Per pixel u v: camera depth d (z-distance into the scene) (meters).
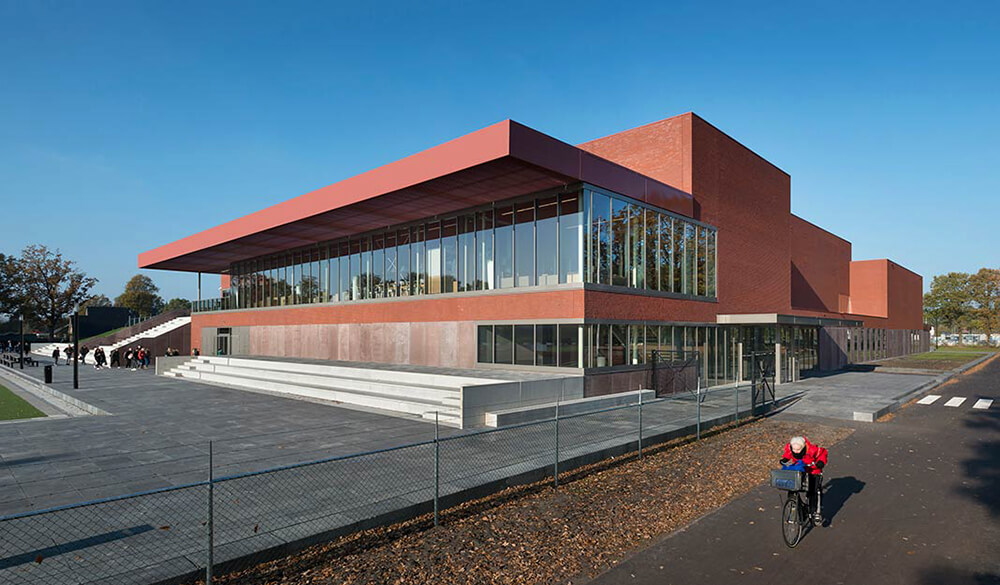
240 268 43.75
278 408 19.62
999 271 98.50
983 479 11.52
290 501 8.84
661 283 24.86
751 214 32.25
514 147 17.44
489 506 9.40
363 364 28.47
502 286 23.78
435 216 26.91
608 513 9.09
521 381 17.81
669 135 27.66
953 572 7.01
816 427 17.66
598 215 21.47
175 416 17.88
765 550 7.65
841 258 58.88
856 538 8.16
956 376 36.31
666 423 16.39
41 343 77.88
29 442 13.79
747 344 31.36
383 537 7.90
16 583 5.96
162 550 6.86
